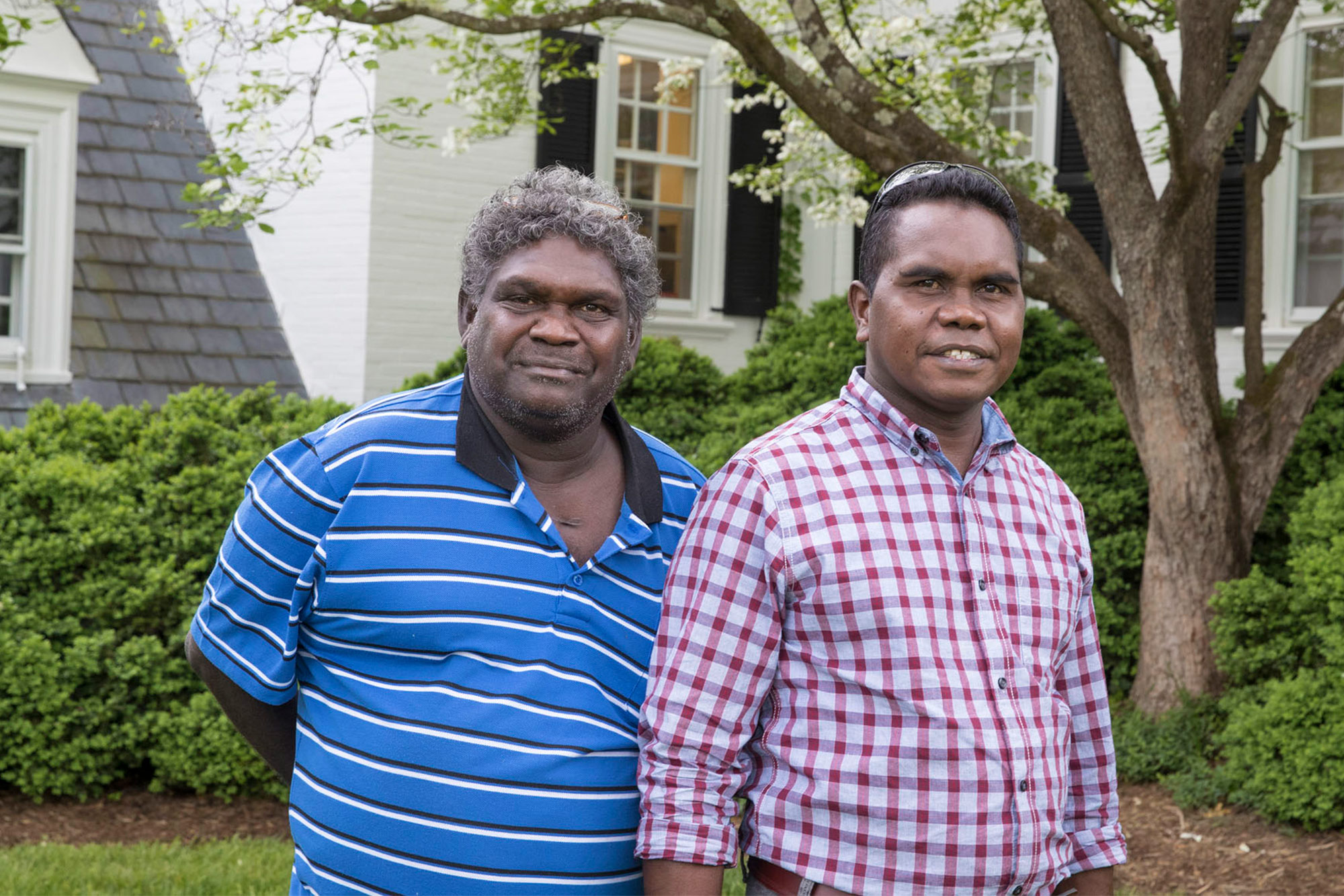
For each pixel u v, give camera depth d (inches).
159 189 332.5
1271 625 195.9
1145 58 185.2
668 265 369.7
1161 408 209.3
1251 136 304.0
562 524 75.6
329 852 73.1
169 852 176.2
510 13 205.8
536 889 71.2
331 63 317.4
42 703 190.1
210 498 204.7
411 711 71.7
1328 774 175.8
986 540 72.8
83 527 197.0
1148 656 216.8
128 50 345.1
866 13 282.2
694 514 74.5
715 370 282.4
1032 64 337.7
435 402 76.6
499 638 71.8
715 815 70.2
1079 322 220.2
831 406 77.0
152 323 314.0
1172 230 203.2
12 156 301.0
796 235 383.6
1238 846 179.3
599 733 73.1
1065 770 73.9
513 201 74.0
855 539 70.1
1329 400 243.0
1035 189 265.3
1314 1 297.1
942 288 72.5
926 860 67.5
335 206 322.0
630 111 360.2
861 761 68.2
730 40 195.5
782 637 71.7
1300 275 308.2
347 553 72.4
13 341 298.7
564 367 71.8
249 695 78.7
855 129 199.2
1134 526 239.1
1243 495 216.8
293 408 233.3
